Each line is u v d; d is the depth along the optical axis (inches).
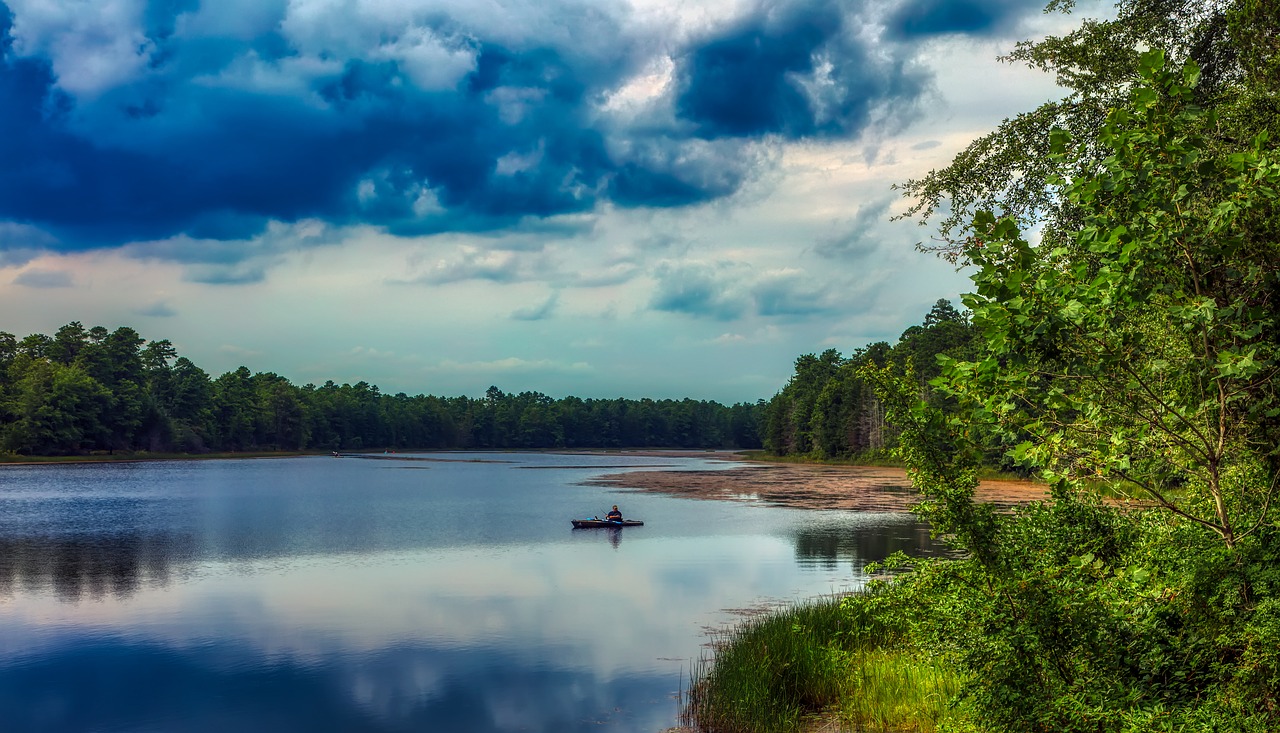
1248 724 190.2
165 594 1026.7
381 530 1685.5
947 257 418.9
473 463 5605.3
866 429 4734.3
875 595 309.9
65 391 4896.7
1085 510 269.9
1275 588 211.6
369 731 557.0
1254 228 208.4
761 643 596.4
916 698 444.5
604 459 6466.5
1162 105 216.8
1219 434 225.8
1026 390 228.5
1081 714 209.0
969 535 229.8
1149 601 234.7
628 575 1125.7
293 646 773.9
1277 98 315.0
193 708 607.2
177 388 6097.4
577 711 576.4
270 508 2196.1
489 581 1098.7
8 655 750.5
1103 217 212.5
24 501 2390.5
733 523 1736.0
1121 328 215.9
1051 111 548.7
